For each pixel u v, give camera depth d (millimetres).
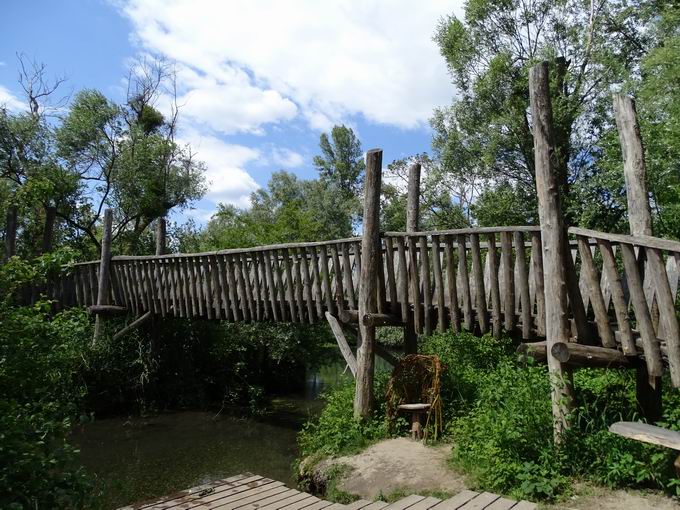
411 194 9844
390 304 8555
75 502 4426
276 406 14234
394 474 6402
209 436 11109
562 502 4840
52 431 4781
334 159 51562
